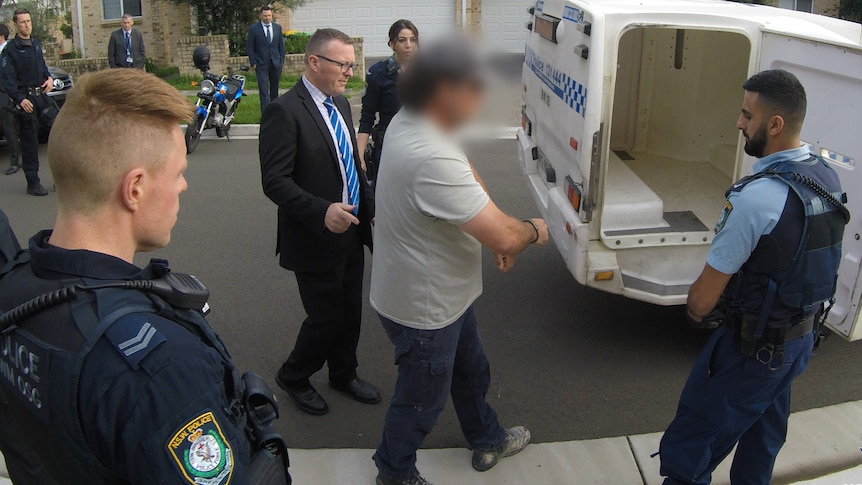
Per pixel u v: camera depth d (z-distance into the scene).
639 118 5.85
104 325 1.36
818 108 3.54
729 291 2.66
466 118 2.61
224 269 5.84
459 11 18.73
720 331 2.73
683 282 4.18
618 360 4.38
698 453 2.82
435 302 2.77
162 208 1.54
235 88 10.20
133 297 1.42
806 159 2.57
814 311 2.64
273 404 1.76
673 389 4.07
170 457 1.34
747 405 2.71
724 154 5.40
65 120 1.45
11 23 16.73
